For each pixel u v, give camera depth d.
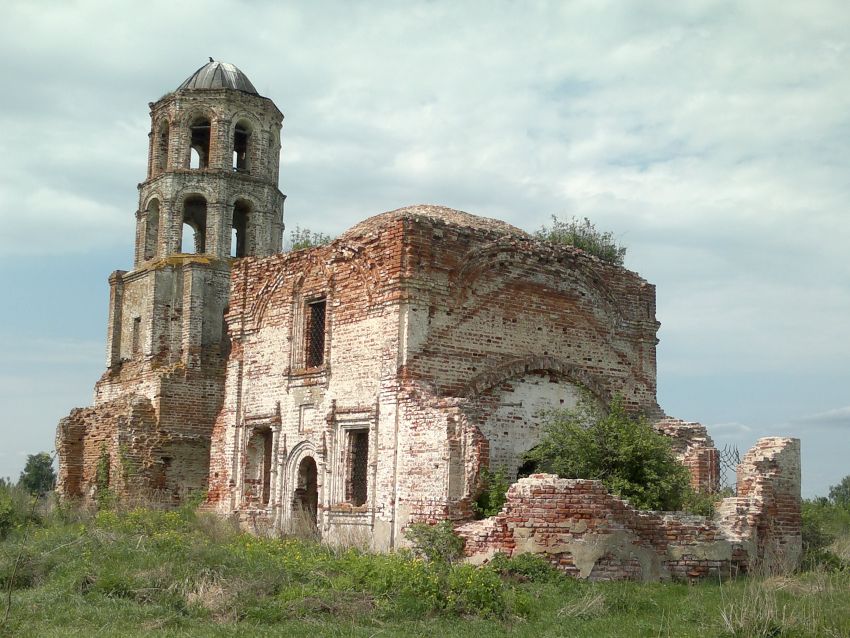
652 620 14.34
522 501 18.36
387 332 22.31
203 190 36.38
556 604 15.57
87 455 35.03
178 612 14.44
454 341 22.73
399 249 22.30
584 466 21.23
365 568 16.23
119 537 19.48
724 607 14.11
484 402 22.94
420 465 20.97
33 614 14.20
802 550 21.92
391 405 21.89
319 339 25.12
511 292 24.00
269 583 15.65
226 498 26.66
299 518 23.75
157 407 33.38
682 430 25.08
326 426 23.69
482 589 14.97
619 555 18.31
